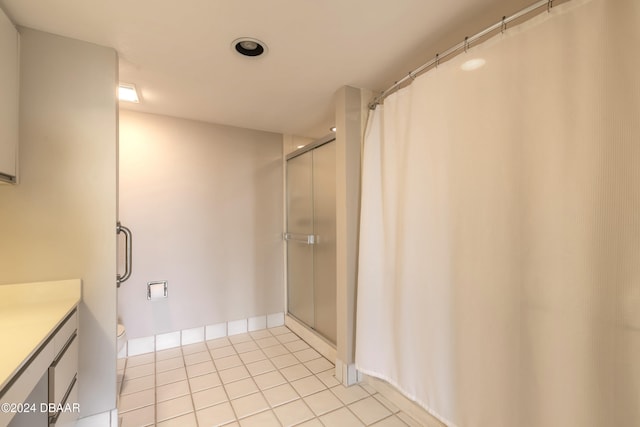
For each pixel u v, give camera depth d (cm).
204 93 205
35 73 135
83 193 143
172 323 253
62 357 117
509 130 112
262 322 297
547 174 100
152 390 188
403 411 167
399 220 161
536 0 118
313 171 265
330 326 240
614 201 86
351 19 131
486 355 118
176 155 255
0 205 130
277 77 183
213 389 189
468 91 126
